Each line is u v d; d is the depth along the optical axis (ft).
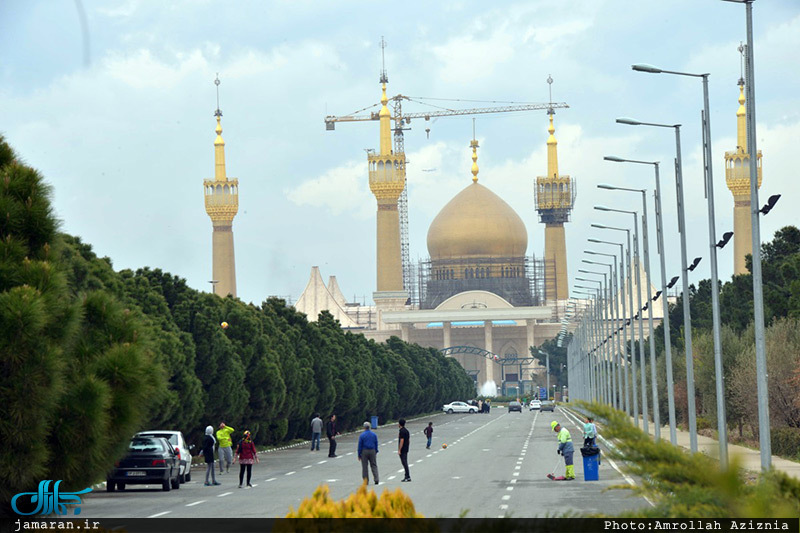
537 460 544.21
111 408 249.14
